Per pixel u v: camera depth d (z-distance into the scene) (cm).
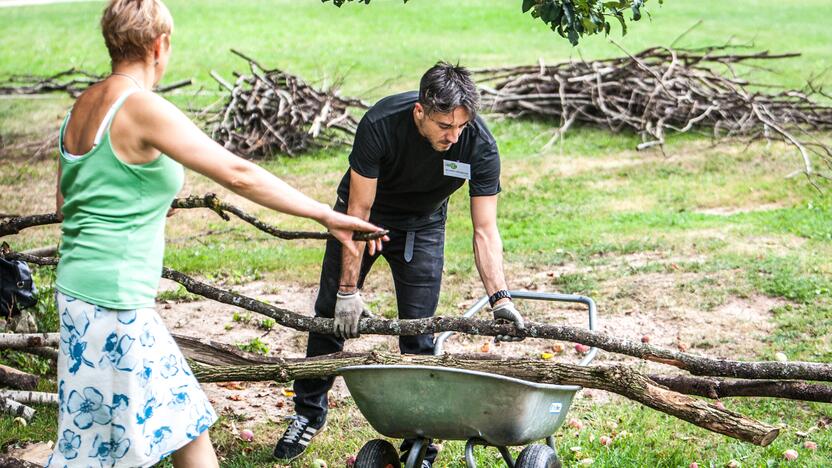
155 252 322
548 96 1496
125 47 318
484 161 433
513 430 357
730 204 1082
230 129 1348
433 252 478
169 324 725
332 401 575
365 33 2575
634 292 782
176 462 343
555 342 681
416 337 470
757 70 1966
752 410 554
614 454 484
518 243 939
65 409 317
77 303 312
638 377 389
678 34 2505
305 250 928
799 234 941
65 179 319
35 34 2586
